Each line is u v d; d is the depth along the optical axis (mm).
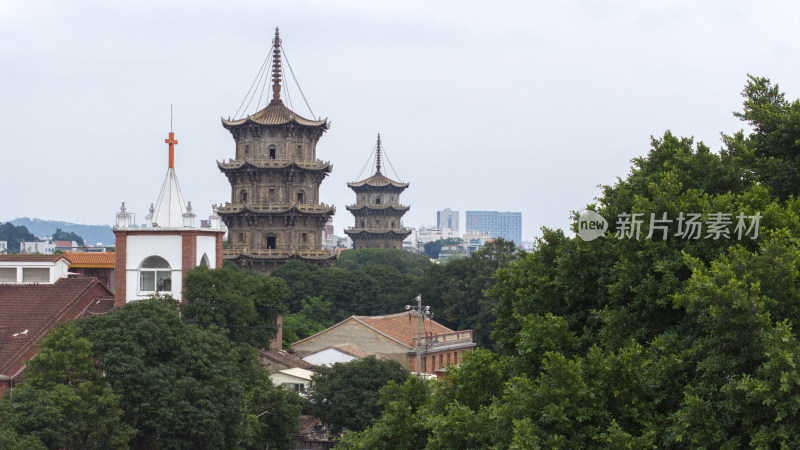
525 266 51250
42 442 53281
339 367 87625
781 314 35844
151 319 64438
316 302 147250
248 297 90000
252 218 161875
